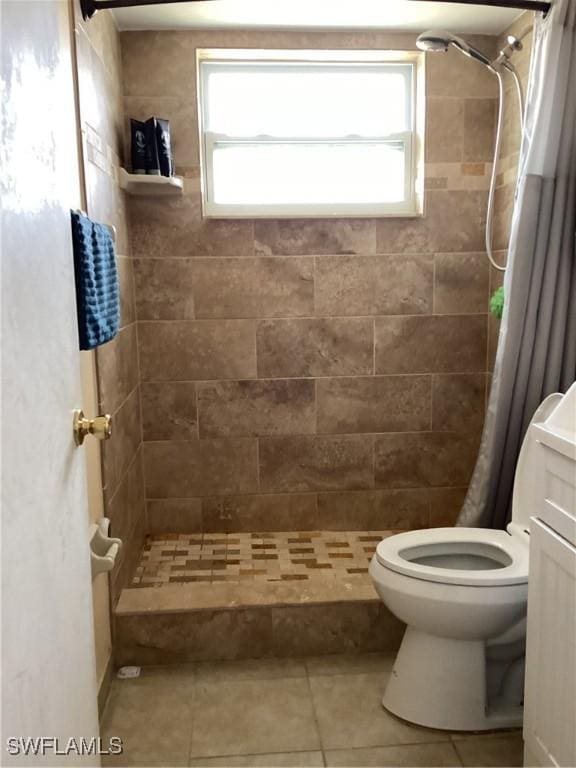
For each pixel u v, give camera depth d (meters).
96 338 1.64
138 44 2.50
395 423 2.82
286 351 2.74
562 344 2.06
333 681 2.03
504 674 1.92
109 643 2.05
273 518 2.85
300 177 2.71
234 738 1.78
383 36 2.57
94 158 1.96
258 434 2.79
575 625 1.32
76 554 1.09
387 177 2.73
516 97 2.46
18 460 0.80
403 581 1.74
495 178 2.53
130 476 2.46
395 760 1.70
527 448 1.95
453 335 2.77
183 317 2.68
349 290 2.71
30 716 0.82
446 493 2.87
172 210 2.61
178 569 2.49
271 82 2.68
